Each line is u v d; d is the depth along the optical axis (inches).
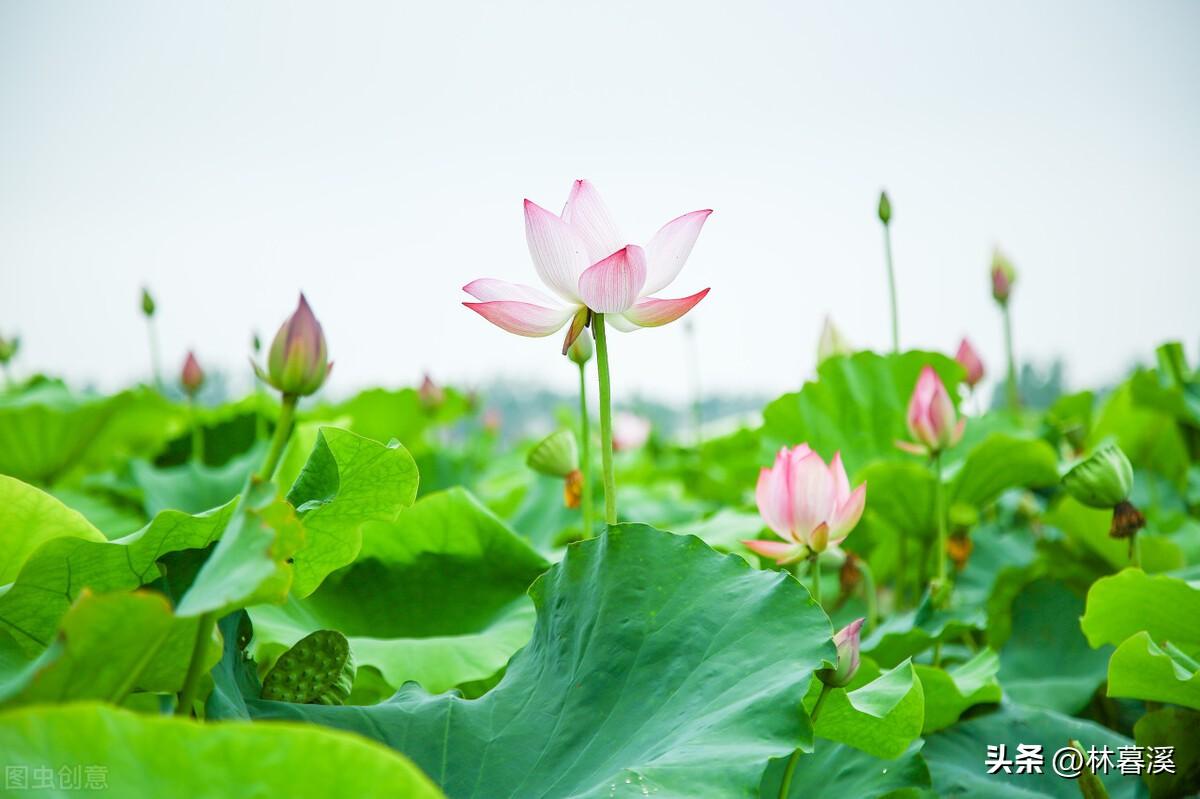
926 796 60.6
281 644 66.7
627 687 54.4
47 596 51.6
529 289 60.8
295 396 52.2
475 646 69.0
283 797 41.2
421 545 75.0
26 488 54.4
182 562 52.2
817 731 58.0
